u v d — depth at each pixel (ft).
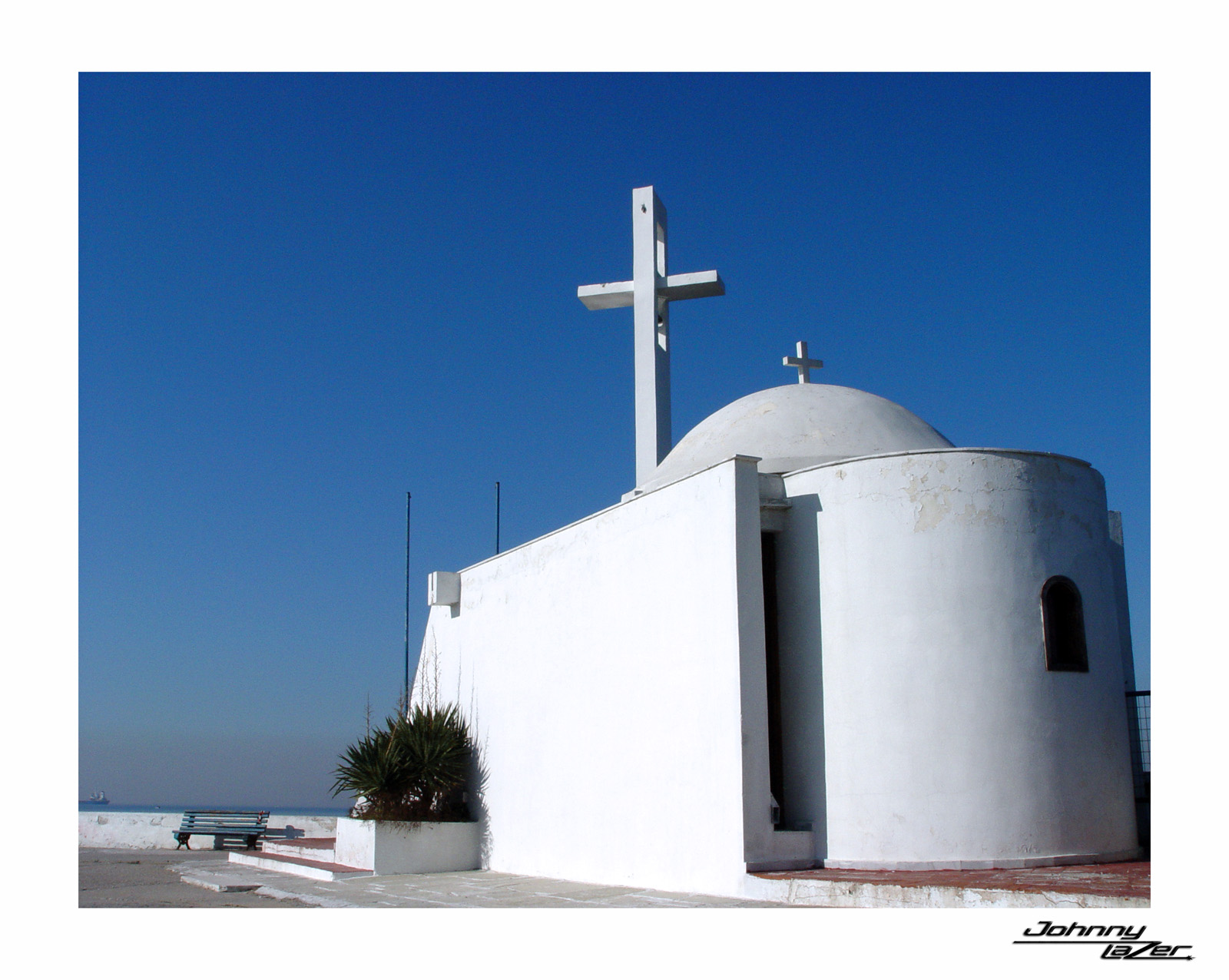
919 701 39.29
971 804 38.40
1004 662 39.50
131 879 56.29
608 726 48.42
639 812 45.37
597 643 50.03
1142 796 46.03
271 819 90.38
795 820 41.14
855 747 39.86
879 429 49.88
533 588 56.54
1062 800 39.29
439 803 59.52
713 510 42.60
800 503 43.32
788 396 52.08
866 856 38.91
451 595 65.41
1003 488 40.86
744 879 38.24
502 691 58.49
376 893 44.60
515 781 55.83
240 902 43.70
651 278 67.87
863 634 40.47
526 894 43.01
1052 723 39.65
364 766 57.57
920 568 40.19
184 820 86.53
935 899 31.81
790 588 43.04
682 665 43.50
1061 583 41.06
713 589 42.06
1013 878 34.63
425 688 68.39
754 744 39.65
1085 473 43.06
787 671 42.63
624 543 48.70
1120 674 42.47
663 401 67.41
